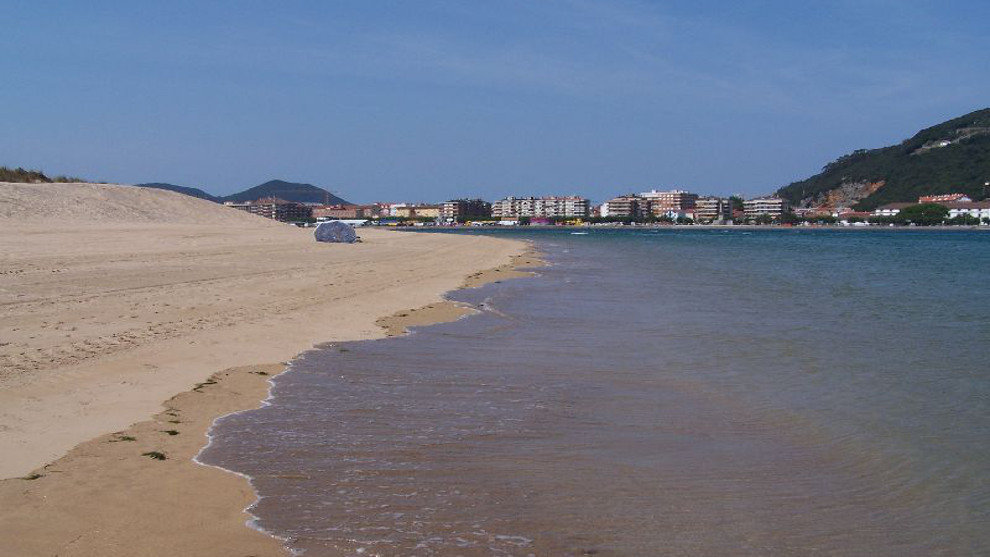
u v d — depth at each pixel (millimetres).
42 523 6094
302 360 13688
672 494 7438
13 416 8805
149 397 10250
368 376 12578
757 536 6504
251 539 6133
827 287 30672
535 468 8125
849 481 7867
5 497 6559
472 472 7965
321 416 9992
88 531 6039
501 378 12625
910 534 6602
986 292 28609
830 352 15234
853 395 11547
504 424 9797
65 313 15742
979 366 13828
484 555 6016
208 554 5785
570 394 11508
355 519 6648
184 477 7449
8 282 20062
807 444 9094
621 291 28344
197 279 24062
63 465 7465
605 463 8328
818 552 6223
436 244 63031
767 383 12352
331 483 7523
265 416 9898
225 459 8117
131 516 6402
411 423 9773
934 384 12320
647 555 6098
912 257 59500
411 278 30797
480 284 30594
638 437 9305
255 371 12484
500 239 94750
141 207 72375
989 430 9727
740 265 46969
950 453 8781
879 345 16094
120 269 25516
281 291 22641
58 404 9461
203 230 57906
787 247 83125
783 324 19312
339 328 17422
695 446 8984
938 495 7500
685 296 26547
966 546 6375
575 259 53344
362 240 64750
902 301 25141
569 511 6965
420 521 6652
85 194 68938
